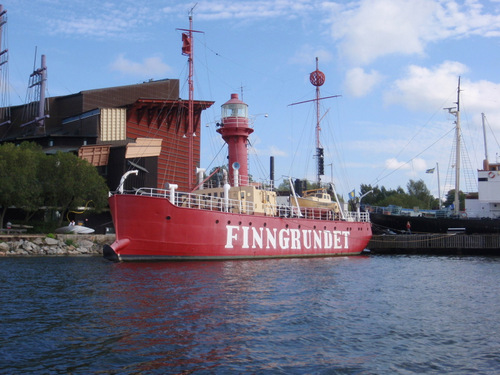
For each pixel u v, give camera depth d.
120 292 17.86
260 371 9.95
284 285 20.70
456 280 24.73
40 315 14.08
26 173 42.31
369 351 11.50
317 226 39.19
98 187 47.16
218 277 22.39
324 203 44.84
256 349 11.34
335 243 41.22
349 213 48.22
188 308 15.23
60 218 47.78
